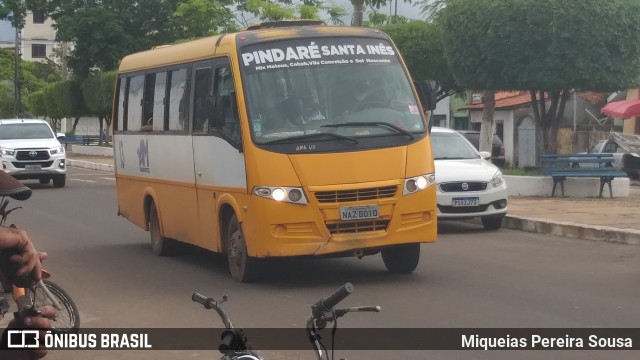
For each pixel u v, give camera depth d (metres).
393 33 36.06
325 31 12.12
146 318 9.82
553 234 17.02
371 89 11.87
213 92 12.41
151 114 14.96
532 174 25.16
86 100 55.66
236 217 11.85
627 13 23.03
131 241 17.05
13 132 32.09
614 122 44.78
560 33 22.92
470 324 9.12
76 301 10.85
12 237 2.77
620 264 13.12
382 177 11.41
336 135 11.39
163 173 14.38
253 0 38.00
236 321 9.52
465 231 17.81
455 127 52.94
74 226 19.55
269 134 11.33
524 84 23.81
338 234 11.30
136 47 56.34
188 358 8.06
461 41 24.17
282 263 13.70
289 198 11.14
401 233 11.53
